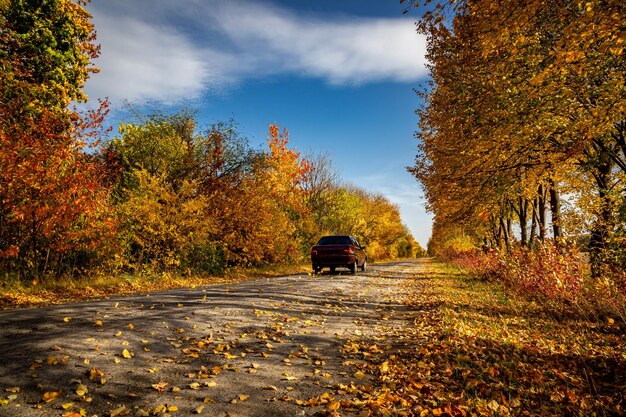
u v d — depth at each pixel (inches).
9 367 159.6
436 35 475.5
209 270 727.1
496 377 194.5
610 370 212.8
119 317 256.4
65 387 147.9
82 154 487.5
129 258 580.1
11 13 600.7
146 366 177.9
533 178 471.2
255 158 894.4
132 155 820.6
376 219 2495.1
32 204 411.5
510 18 243.1
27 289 393.4
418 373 192.4
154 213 597.0
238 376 177.0
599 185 494.3
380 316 344.5
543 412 156.1
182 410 139.0
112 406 138.4
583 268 400.8
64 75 671.1
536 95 355.3
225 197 836.0
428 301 444.1
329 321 307.7
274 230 916.6
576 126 371.6
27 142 417.4
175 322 253.9
